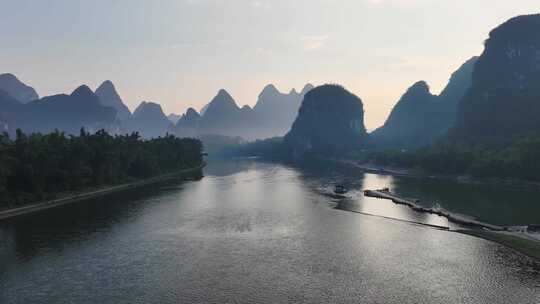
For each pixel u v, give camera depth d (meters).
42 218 100.00
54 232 85.75
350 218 99.19
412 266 63.62
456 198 131.12
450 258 67.19
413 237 80.44
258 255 69.75
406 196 136.75
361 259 67.25
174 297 52.59
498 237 78.00
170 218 100.00
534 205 116.19
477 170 186.00
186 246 75.31
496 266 63.12
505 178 174.62
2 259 68.00
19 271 62.31
